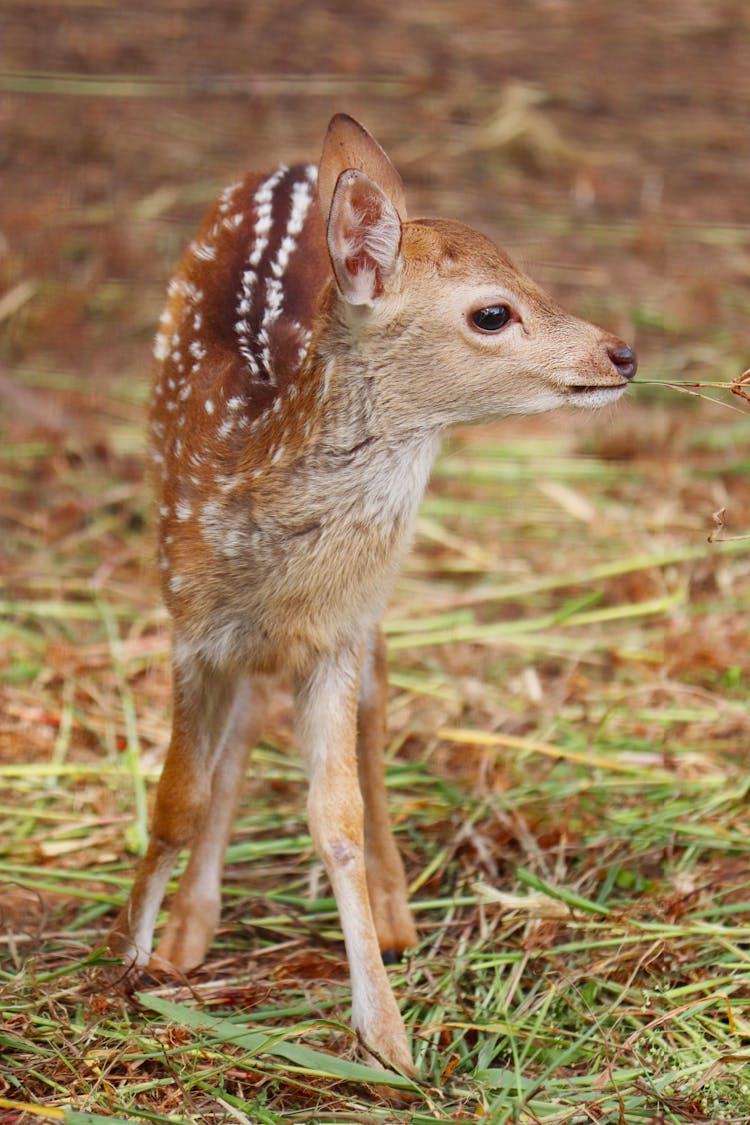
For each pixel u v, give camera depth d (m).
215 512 8.81
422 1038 8.57
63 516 14.62
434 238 8.59
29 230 18.80
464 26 24.20
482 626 13.41
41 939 9.55
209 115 21.25
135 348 17.27
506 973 9.27
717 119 22.08
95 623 13.24
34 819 10.89
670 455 15.75
